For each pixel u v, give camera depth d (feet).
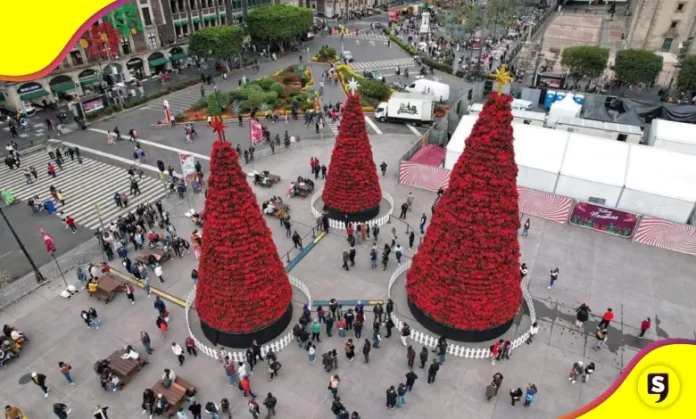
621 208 97.09
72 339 70.64
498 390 61.93
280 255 89.04
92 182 119.14
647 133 138.51
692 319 74.33
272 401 56.24
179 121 156.56
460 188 58.70
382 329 71.67
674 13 203.00
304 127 151.53
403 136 144.87
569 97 140.97
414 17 325.83
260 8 238.48
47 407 60.39
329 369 64.44
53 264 87.51
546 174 100.89
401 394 57.82
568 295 79.25
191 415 59.52
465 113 150.92
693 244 88.22
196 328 71.15
